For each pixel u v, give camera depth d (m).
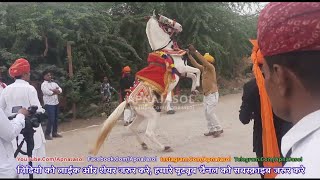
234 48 9.82
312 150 0.65
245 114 2.81
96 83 9.29
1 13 7.71
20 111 2.71
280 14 0.69
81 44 9.37
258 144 2.78
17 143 2.98
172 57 5.50
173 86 5.56
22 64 3.79
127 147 5.02
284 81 0.73
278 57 0.71
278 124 1.97
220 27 9.27
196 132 6.26
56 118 6.14
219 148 5.02
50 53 9.22
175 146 5.35
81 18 8.15
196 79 5.98
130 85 8.52
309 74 0.70
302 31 0.67
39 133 3.38
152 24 5.53
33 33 8.02
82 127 6.85
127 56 9.80
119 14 8.85
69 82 8.60
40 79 8.39
